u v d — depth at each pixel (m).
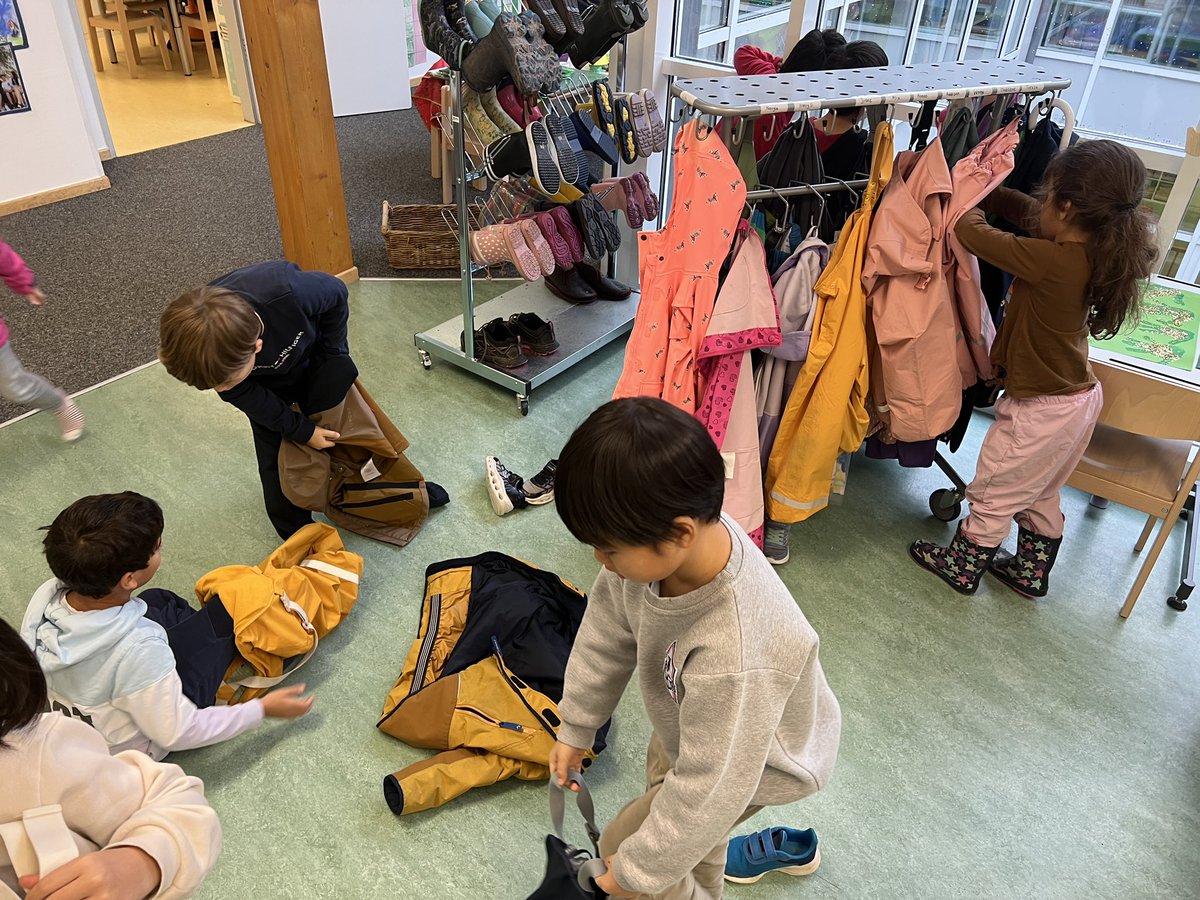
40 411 2.94
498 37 2.39
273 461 2.21
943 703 2.06
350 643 2.16
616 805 1.80
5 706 0.69
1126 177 1.72
